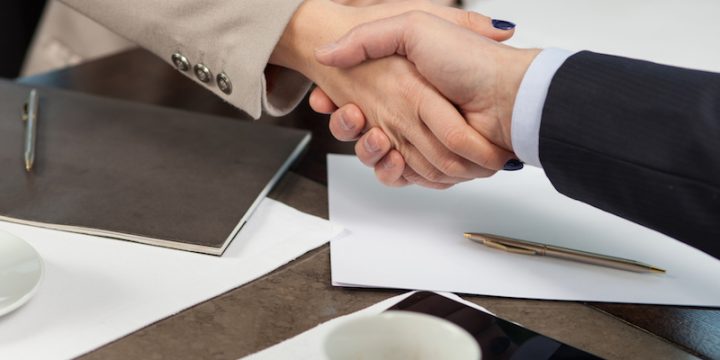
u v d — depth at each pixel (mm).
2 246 620
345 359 435
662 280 673
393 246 703
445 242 715
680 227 587
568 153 623
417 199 797
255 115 790
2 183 743
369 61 734
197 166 807
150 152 828
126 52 1160
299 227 722
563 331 600
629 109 593
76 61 1404
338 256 678
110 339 563
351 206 774
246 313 603
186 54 807
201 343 567
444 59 675
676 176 575
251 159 833
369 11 768
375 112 747
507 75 663
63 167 782
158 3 796
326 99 802
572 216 777
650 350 583
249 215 736
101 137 851
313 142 919
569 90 617
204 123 911
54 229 690
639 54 1083
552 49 659
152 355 553
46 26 1410
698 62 1060
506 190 827
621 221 771
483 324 584
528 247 697
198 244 671
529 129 649
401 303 614
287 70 829
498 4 1285
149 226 692
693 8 1301
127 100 985
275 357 548
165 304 604
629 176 595
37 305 594
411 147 743
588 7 1288
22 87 956
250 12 765
